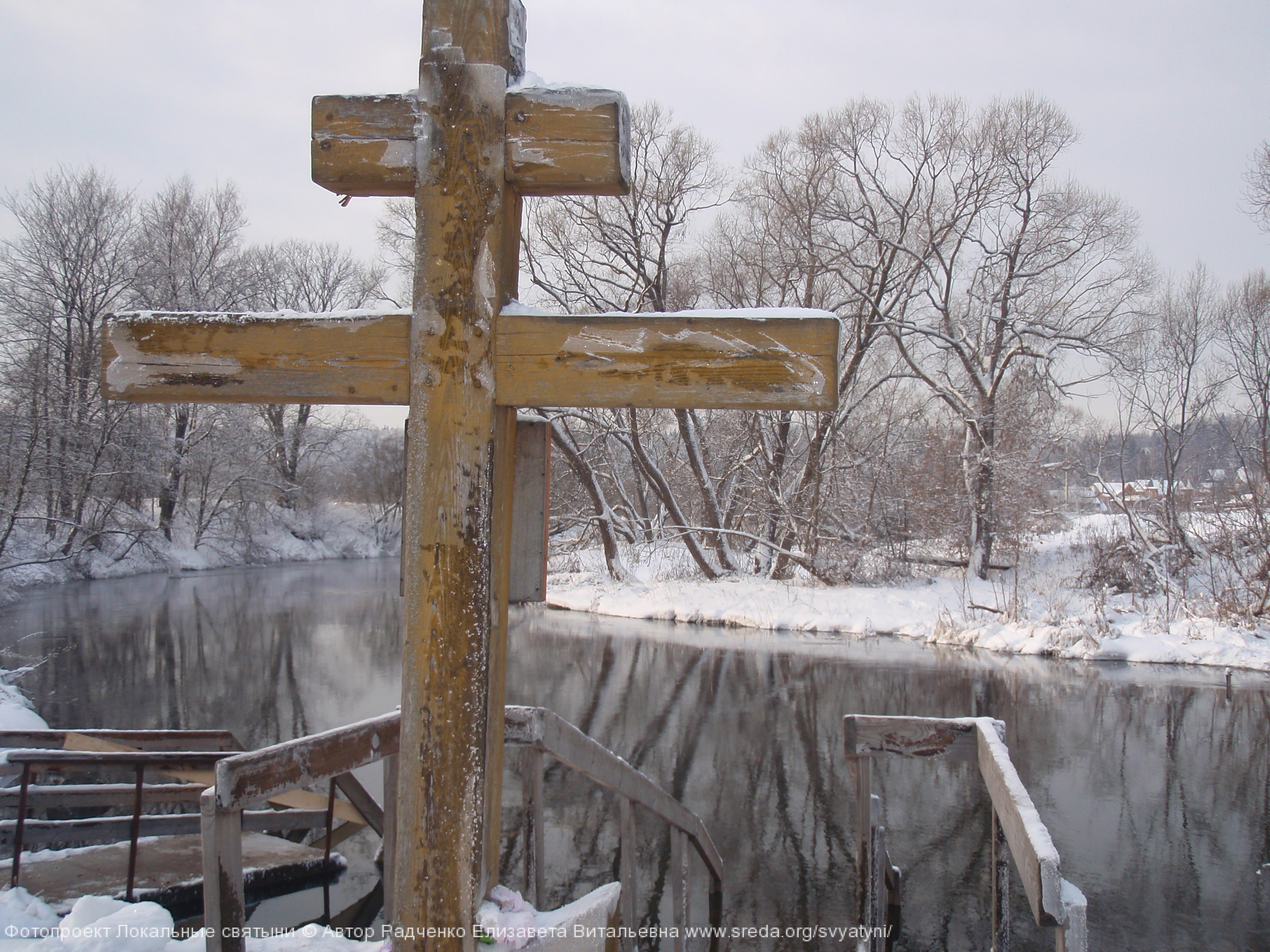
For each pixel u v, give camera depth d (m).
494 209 2.11
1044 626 17.20
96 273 29.47
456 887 1.99
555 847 7.30
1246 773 9.78
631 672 15.11
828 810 8.43
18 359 26.31
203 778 4.54
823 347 2.03
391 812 3.72
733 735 11.16
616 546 25.62
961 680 14.52
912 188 24.06
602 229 23.97
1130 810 8.68
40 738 4.98
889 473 25.27
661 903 6.27
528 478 2.32
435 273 2.11
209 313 2.21
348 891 5.62
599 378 2.08
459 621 2.03
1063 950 2.19
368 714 11.59
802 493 24.02
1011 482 23.50
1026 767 10.06
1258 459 21.12
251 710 11.85
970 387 25.14
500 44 2.15
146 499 34.34
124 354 2.22
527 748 3.83
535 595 2.31
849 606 20.56
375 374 2.15
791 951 5.56
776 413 25.12
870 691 13.68
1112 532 22.66
